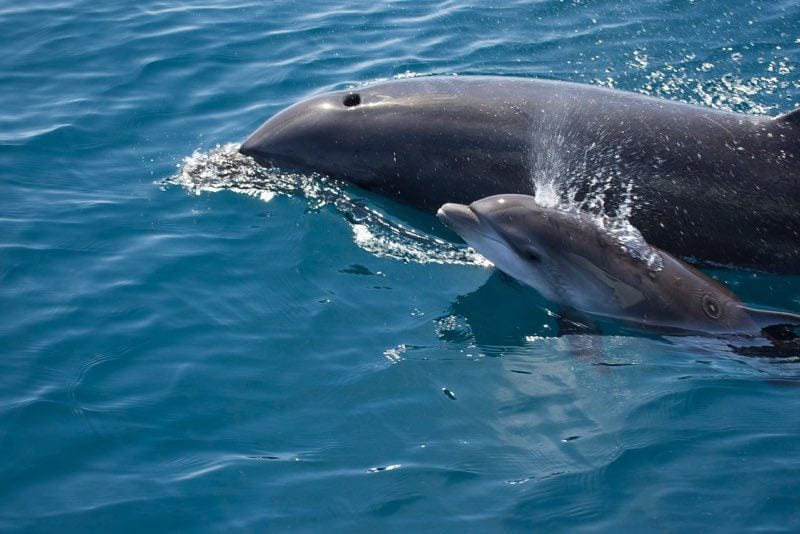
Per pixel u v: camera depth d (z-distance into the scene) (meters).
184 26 15.37
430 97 11.20
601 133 10.38
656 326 9.41
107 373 8.75
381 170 11.17
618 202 10.12
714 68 13.73
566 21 15.25
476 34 15.00
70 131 12.66
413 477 7.64
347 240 10.61
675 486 7.50
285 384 8.65
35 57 14.54
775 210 9.88
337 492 7.51
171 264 10.16
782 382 8.60
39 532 7.21
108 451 7.94
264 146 11.75
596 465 7.73
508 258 9.89
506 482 7.58
